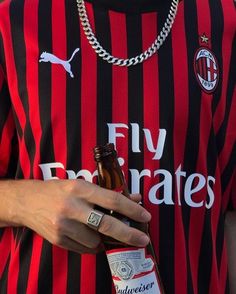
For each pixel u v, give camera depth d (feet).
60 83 4.23
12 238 4.48
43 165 4.25
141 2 4.36
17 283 4.34
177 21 4.42
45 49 4.27
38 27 4.32
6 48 4.32
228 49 4.53
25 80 4.27
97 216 3.83
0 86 4.35
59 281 4.26
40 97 4.23
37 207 4.05
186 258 4.31
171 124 4.25
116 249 3.84
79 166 4.21
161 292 3.88
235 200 4.76
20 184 4.25
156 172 4.23
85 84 4.23
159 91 4.26
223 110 4.47
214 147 4.43
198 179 4.35
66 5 4.36
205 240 4.40
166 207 4.25
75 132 4.20
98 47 4.27
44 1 4.39
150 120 4.24
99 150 3.92
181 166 4.30
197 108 4.32
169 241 4.25
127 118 4.23
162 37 4.35
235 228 4.86
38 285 4.27
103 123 4.21
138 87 4.26
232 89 4.53
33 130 4.26
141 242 3.79
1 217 4.32
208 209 4.41
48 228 4.01
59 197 3.95
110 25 4.32
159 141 4.23
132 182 4.22
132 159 4.22
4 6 4.40
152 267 3.86
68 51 4.27
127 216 3.86
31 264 4.30
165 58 4.33
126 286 3.82
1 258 4.50
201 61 4.40
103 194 3.85
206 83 4.38
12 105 4.36
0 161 4.54
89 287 4.23
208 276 4.41
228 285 4.63
